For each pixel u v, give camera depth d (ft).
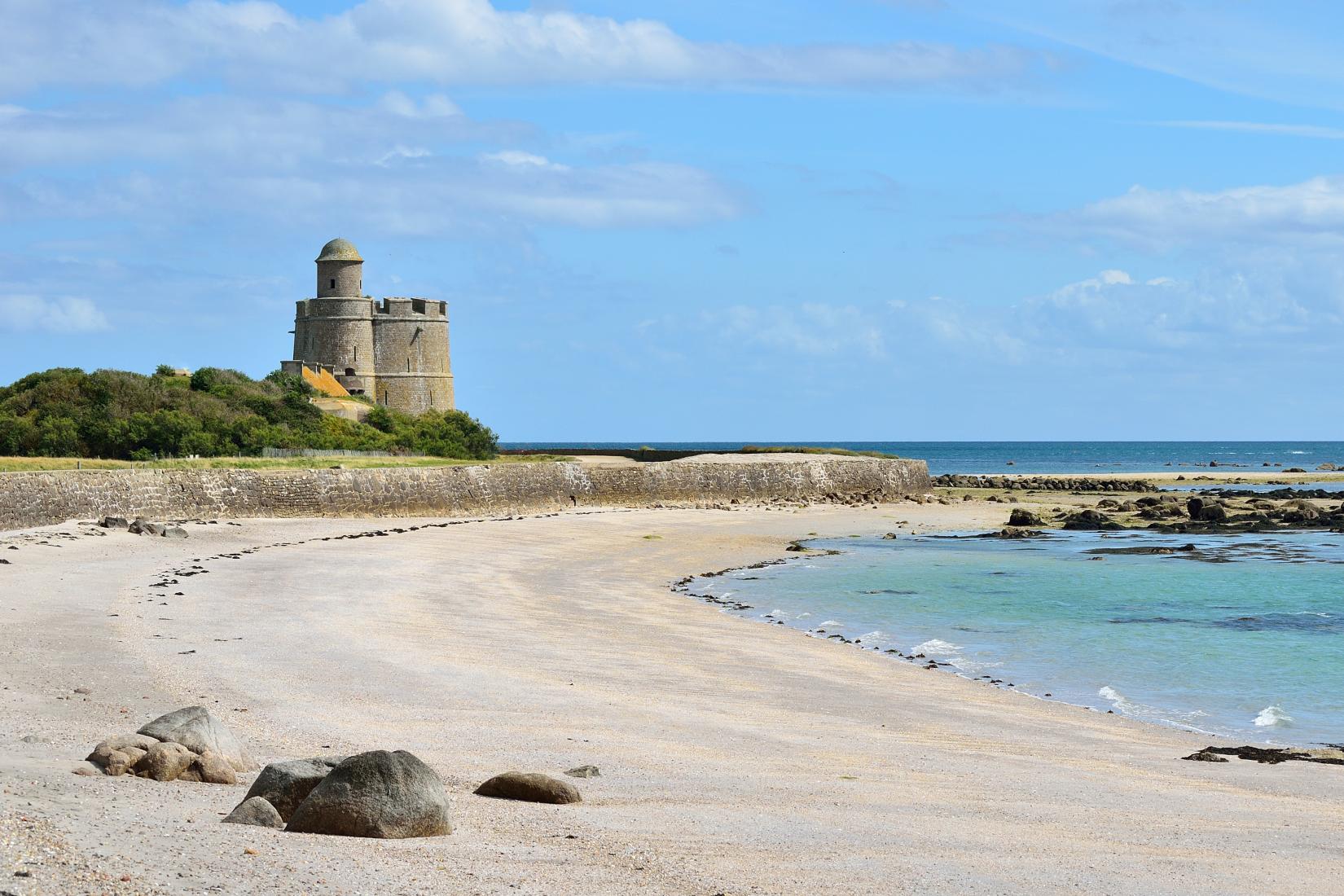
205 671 72.28
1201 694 83.46
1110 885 35.73
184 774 42.32
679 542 195.52
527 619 108.78
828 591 138.72
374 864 32.24
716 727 65.16
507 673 79.77
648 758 55.36
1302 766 61.11
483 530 195.83
